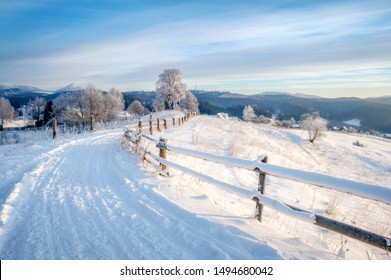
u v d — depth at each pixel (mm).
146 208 4727
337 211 6656
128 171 7500
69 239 3709
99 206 4902
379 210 8164
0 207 4648
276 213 5551
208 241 3535
